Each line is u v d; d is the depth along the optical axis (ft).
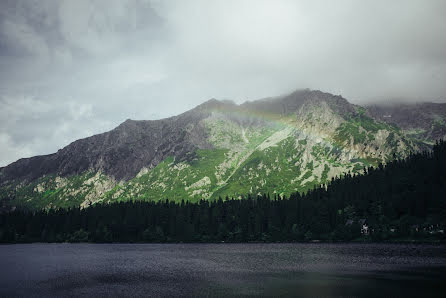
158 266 469.57
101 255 639.76
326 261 473.67
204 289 303.48
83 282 348.38
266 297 266.98
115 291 301.63
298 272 385.09
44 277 383.04
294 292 281.33
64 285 332.80
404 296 258.57
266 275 370.12
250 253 638.94
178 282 341.00
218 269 428.15
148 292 295.48
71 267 467.11
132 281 351.67
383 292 272.72
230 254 628.28
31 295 290.56
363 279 329.93
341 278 338.34
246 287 307.37
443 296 257.55
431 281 313.12
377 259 477.36
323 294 271.08
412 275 346.13
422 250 585.22
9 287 324.60
